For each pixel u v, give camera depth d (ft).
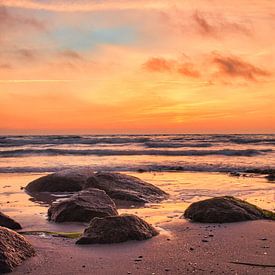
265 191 65.77
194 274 26.63
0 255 28.04
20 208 53.21
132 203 56.29
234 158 133.69
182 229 39.34
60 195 64.54
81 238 34.30
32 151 154.92
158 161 123.13
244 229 38.63
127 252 31.65
